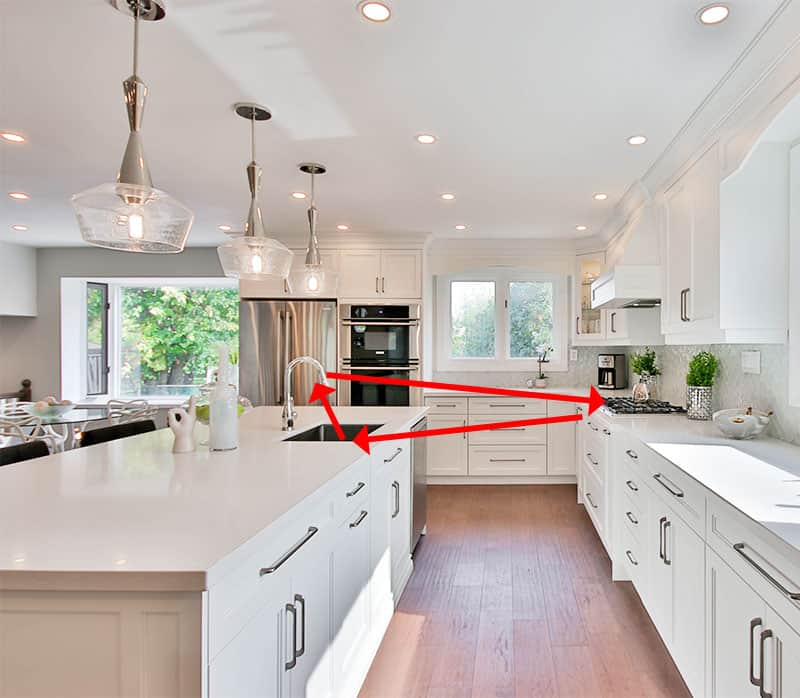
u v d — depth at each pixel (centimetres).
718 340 221
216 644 98
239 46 181
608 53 184
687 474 180
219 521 119
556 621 249
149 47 181
